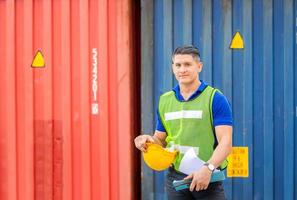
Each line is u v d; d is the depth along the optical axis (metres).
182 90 3.59
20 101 5.43
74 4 5.32
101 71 5.31
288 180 5.20
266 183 5.21
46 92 5.38
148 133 5.32
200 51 5.23
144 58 5.29
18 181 5.45
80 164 5.36
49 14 5.34
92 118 5.35
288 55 5.18
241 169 5.23
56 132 5.39
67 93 5.35
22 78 5.41
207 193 3.57
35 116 5.41
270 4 5.16
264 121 5.21
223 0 5.20
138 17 5.53
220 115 3.49
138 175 5.61
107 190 5.32
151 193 5.33
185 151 3.54
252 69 5.20
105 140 5.32
